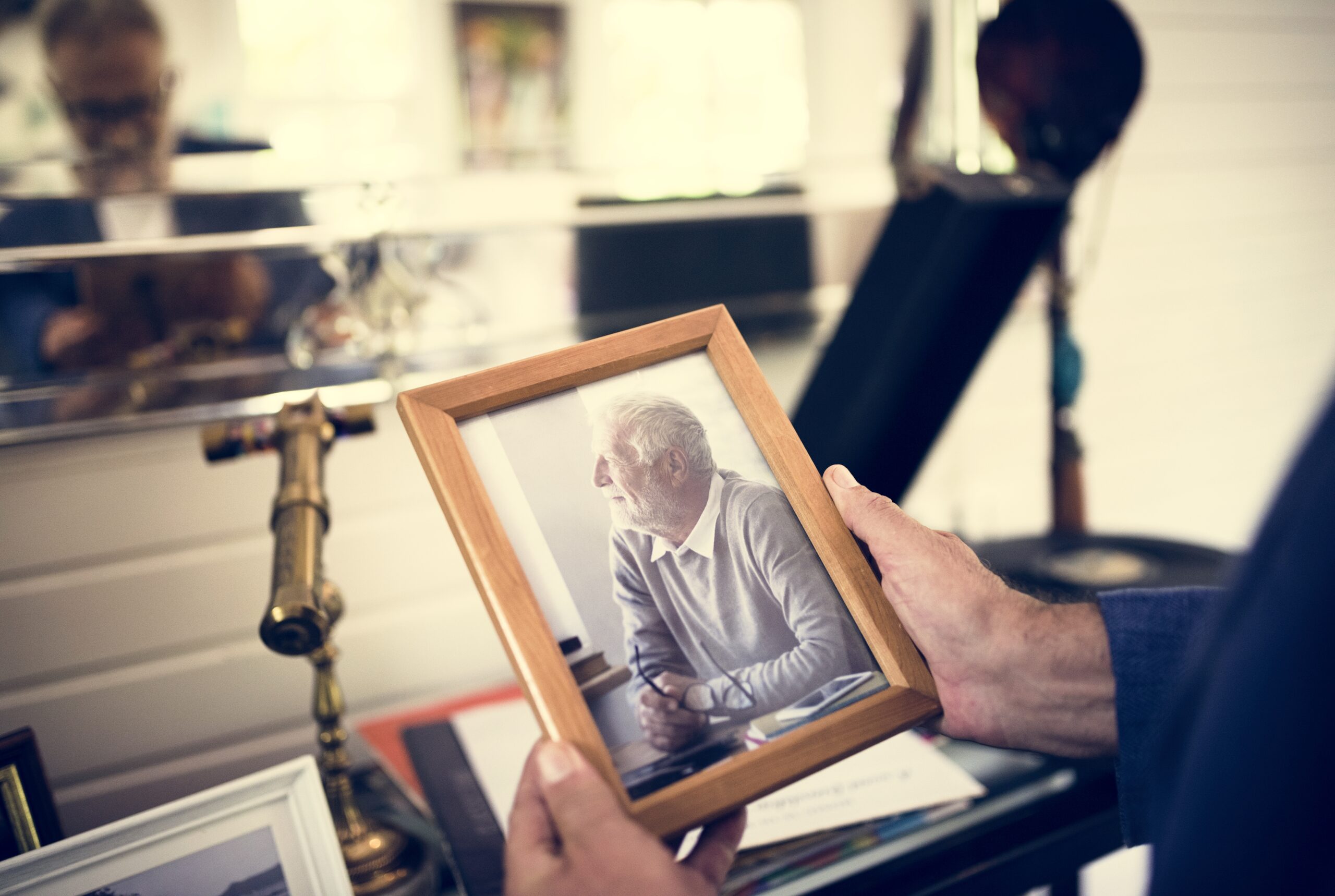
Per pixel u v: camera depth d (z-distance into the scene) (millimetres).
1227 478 1692
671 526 508
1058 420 1139
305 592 542
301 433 662
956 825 670
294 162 938
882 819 669
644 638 479
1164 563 1017
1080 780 719
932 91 1268
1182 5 1447
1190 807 281
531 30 1063
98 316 854
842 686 494
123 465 845
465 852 660
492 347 1022
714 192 1127
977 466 1367
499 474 492
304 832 530
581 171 1059
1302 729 257
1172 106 1473
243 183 897
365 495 953
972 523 1374
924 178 915
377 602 971
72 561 833
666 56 1152
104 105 833
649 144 1167
